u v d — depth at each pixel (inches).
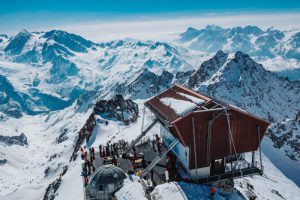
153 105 2191.2
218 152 1791.3
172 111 1905.8
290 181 3944.4
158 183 1797.5
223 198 1715.1
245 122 1815.9
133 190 1648.6
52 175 5989.2
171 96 2158.0
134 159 2017.7
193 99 1889.8
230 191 1830.7
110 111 5556.1
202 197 1667.1
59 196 2143.2
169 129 1993.1
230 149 1806.1
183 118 1727.4
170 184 1736.0
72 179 2295.8
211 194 1673.2
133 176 1831.9
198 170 1807.3
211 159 1788.9
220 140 1785.2
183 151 1857.8
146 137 2529.5
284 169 4539.9
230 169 1883.6
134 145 2132.1
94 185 1704.0
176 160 2011.6
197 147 1760.6
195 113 1736.0
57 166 6210.6
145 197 1615.4
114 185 1705.2
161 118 1966.0
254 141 1851.6
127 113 5772.6
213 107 1781.5
